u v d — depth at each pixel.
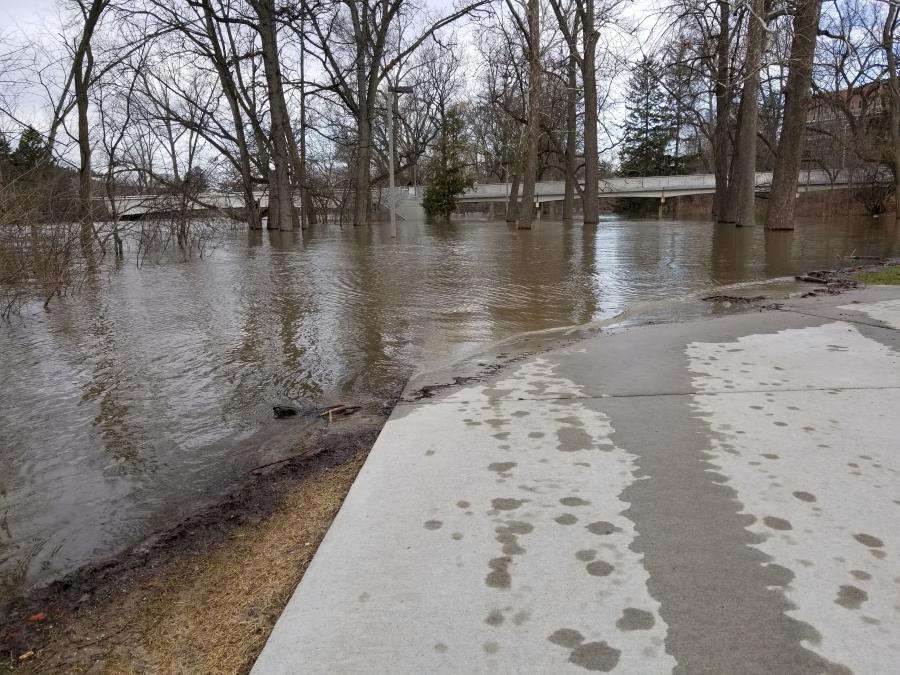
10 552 2.61
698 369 4.53
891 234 20.52
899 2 20.44
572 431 3.36
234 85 28.91
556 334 6.22
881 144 32.06
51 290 9.10
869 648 1.71
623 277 10.66
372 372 5.10
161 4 23.67
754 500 2.54
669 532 2.31
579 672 1.66
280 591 2.18
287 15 25.70
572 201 40.25
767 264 12.30
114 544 2.65
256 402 4.46
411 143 52.47
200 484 3.20
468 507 2.56
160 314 7.79
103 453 3.63
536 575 2.08
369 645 1.78
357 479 2.87
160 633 2.02
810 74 20.36
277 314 7.68
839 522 2.35
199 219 18.89
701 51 22.73
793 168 21.83
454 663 1.70
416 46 30.09
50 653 1.95
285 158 28.34
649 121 64.75
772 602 1.91
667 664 1.67
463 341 6.06
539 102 27.09
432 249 17.31
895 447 3.03
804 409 3.59
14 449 3.71
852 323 5.98
